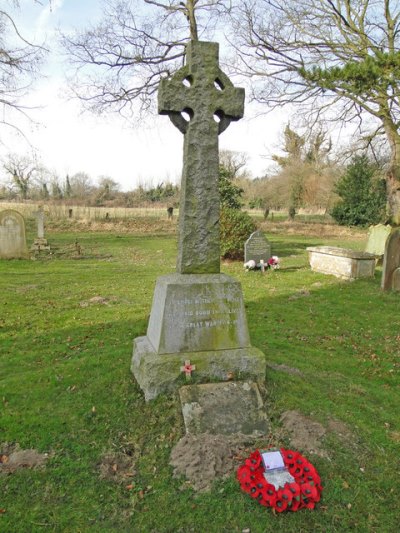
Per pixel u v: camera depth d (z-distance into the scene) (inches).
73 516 112.7
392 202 701.9
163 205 1872.5
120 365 199.2
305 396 164.1
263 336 267.0
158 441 138.4
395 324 305.6
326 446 135.9
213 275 169.2
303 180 1402.6
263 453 123.5
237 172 2039.9
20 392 177.5
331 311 336.2
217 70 167.6
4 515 112.2
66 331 272.1
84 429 148.3
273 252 724.0
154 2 706.2
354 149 740.7
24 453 136.9
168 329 160.9
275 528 108.0
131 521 111.0
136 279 467.2
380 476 128.0
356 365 228.1
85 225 1139.3
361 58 605.3
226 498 116.6
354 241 924.6
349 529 108.8
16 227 585.3
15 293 383.2
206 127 167.0
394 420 162.9
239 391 152.6
